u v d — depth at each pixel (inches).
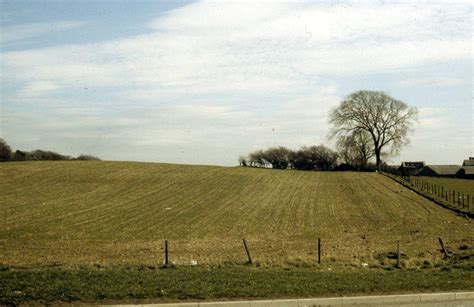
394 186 2974.9
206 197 2361.0
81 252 1167.6
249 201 2274.9
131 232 1552.7
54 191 2358.5
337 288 673.0
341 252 1120.2
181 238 1457.9
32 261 1003.3
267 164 5713.6
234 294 626.8
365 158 4483.3
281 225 1724.9
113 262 941.8
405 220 1803.6
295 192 2598.4
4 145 4569.4
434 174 5369.1
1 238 1409.9
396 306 609.9
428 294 651.5
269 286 671.1
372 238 1408.7
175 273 752.3
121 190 2459.4
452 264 899.4
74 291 608.4
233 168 3570.4
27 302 567.8
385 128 4291.3
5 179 2613.2
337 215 1942.7
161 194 2405.3
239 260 956.0
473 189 2866.6
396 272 823.7
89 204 2087.8
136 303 580.4
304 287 671.1
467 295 661.3
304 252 1146.0
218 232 1576.0
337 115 4340.6
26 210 1907.0
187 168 3373.5
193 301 596.7
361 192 2657.5
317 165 5556.1
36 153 4817.9
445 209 2066.9
